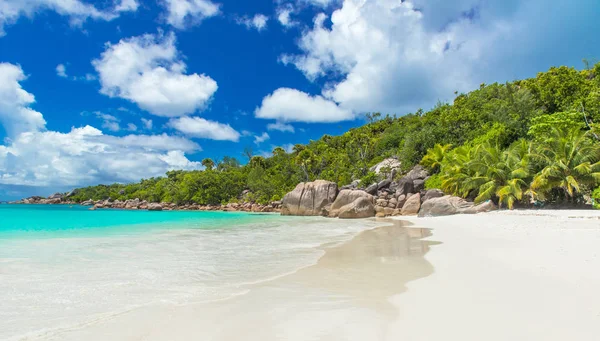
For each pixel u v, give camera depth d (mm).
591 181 25469
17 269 7605
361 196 33938
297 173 71438
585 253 7672
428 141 50062
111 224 23656
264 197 60438
